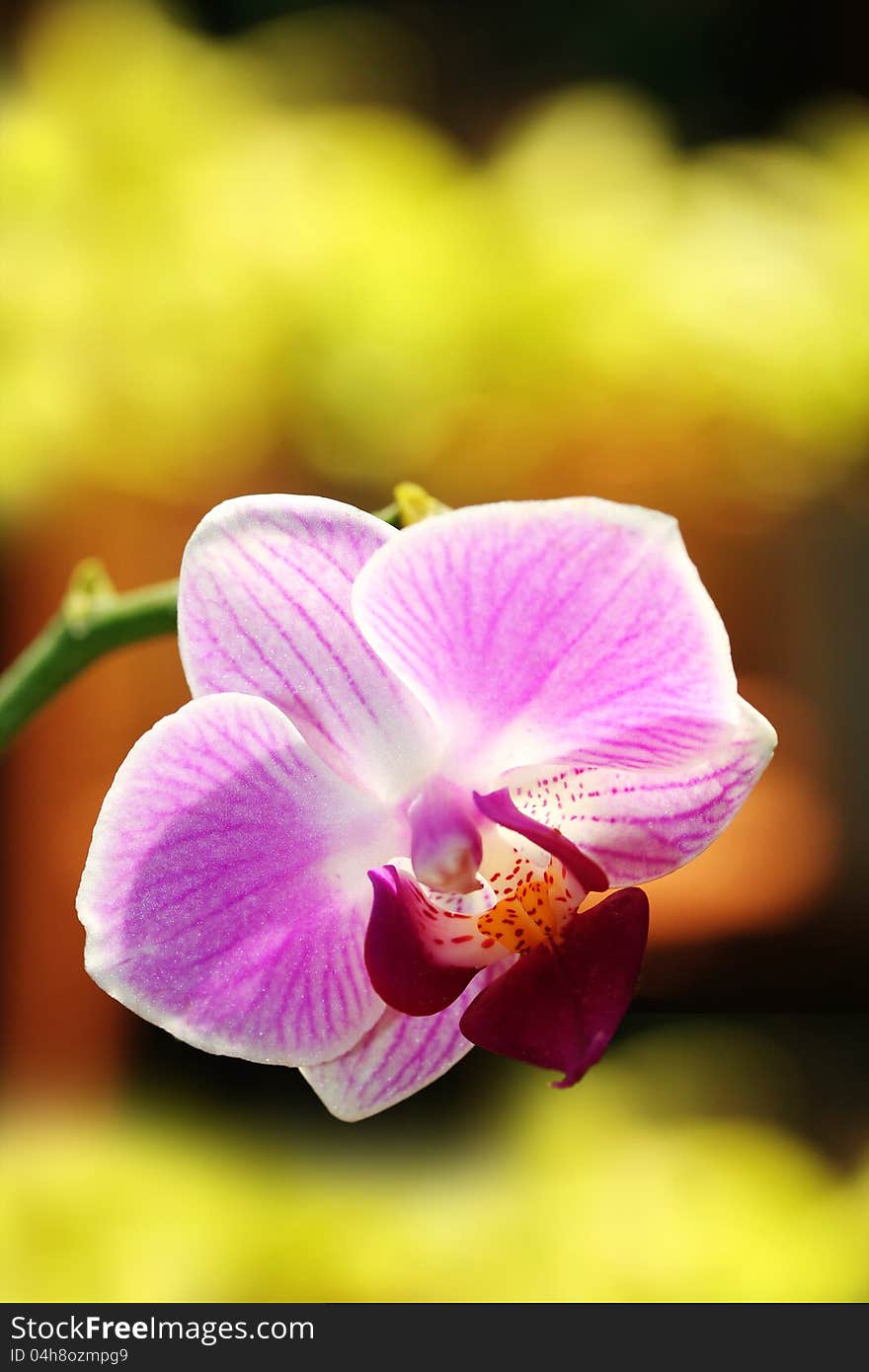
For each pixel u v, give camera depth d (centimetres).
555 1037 41
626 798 42
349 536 40
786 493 73
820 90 131
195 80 72
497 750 42
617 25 132
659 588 39
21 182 68
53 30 74
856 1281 63
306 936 42
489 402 69
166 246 68
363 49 106
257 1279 61
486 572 40
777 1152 70
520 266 69
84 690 73
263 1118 99
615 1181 67
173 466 69
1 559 72
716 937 79
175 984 41
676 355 68
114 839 41
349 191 70
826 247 72
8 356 66
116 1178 64
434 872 41
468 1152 93
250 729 41
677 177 73
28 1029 75
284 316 67
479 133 122
